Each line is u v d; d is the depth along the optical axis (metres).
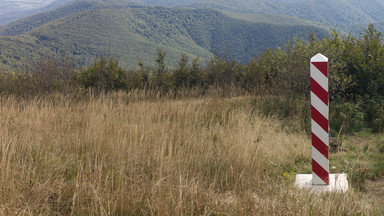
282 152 5.79
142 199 3.33
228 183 4.20
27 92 11.56
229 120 7.76
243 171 4.41
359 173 4.91
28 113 6.91
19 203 3.15
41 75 12.35
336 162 5.29
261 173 4.64
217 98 10.17
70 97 10.55
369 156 5.82
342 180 4.51
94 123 6.18
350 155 5.85
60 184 3.52
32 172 3.91
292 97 9.35
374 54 9.54
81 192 3.35
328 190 4.09
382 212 3.58
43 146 4.89
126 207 3.14
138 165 4.47
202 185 3.84
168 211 3.08
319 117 4.39
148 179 4.02
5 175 3.66
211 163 4.90
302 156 5.85
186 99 10.96
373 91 9.23
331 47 9.44
